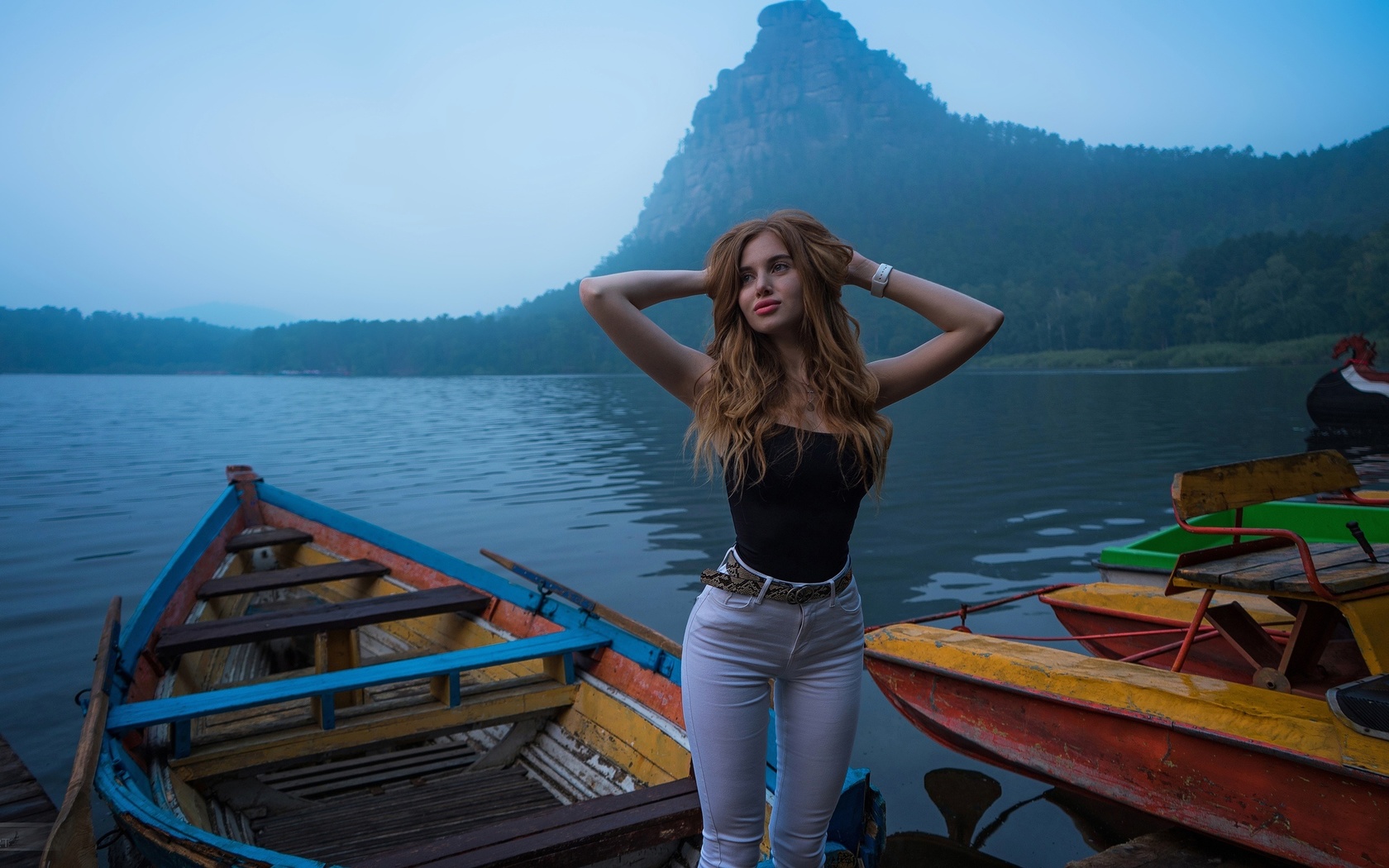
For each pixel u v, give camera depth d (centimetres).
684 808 262
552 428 2889
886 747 469
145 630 449
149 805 268
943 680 399
